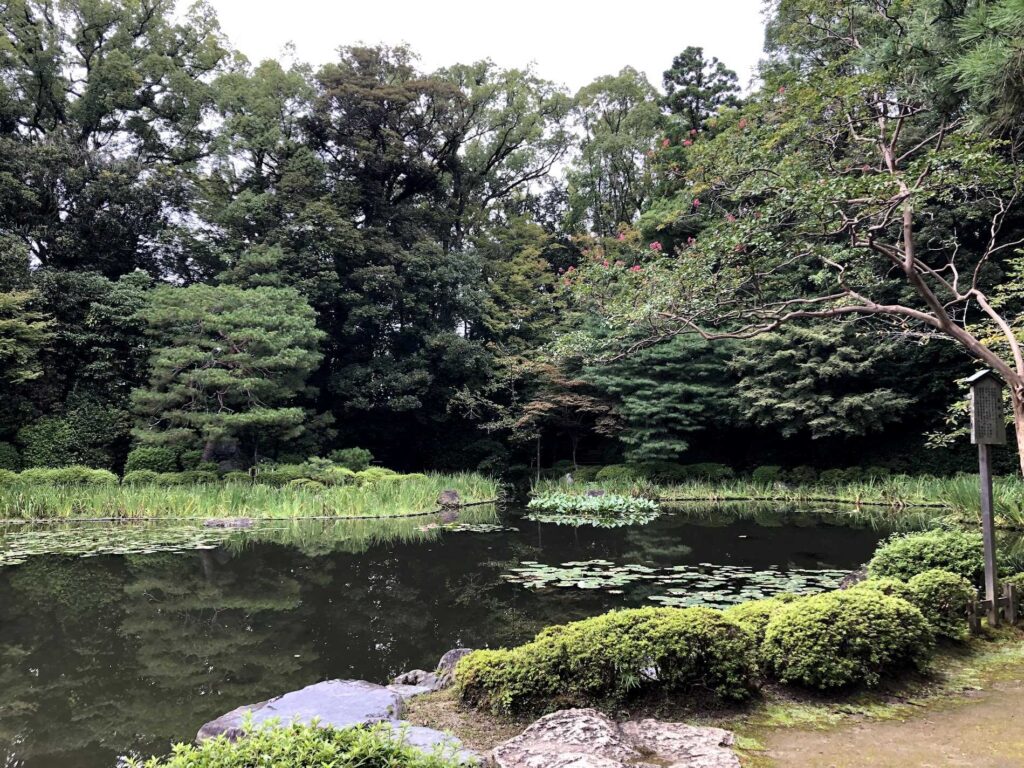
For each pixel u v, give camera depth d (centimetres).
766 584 639
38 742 336
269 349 1452
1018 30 353
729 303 641
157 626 551
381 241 1888
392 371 1883
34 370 1475
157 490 1302
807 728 292
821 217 515
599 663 313
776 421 1616
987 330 678
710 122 1034
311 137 1952
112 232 1733
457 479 1641
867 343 1440
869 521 1140
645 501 1404
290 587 690
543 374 1809
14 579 724
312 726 181
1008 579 468
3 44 1620
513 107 2225
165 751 325
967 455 1485
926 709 312
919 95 543
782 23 957
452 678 377
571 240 2297
